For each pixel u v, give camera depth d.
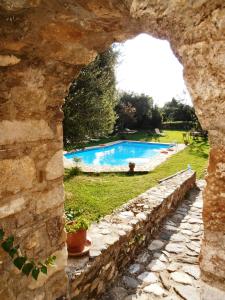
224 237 1.36
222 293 1.40
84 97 8.21
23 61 1.95
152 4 1.21
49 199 2.45
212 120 1.23
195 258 4.18
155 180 9.24
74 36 1.82
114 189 7.91
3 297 2.06
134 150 20.34
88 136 8.70
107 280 3.38
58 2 1.42
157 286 3.46
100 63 9.08
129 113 27.58
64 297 2.67
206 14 1.08
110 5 1.42
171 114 35.31
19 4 1.42
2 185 2.00
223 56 1.09
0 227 2.01
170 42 1.28
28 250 2.25
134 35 1.81
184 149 17.03
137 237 4.21
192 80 1.22
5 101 1.95
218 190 1.33
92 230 3.88
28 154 2.19
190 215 6.09
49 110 2.35
